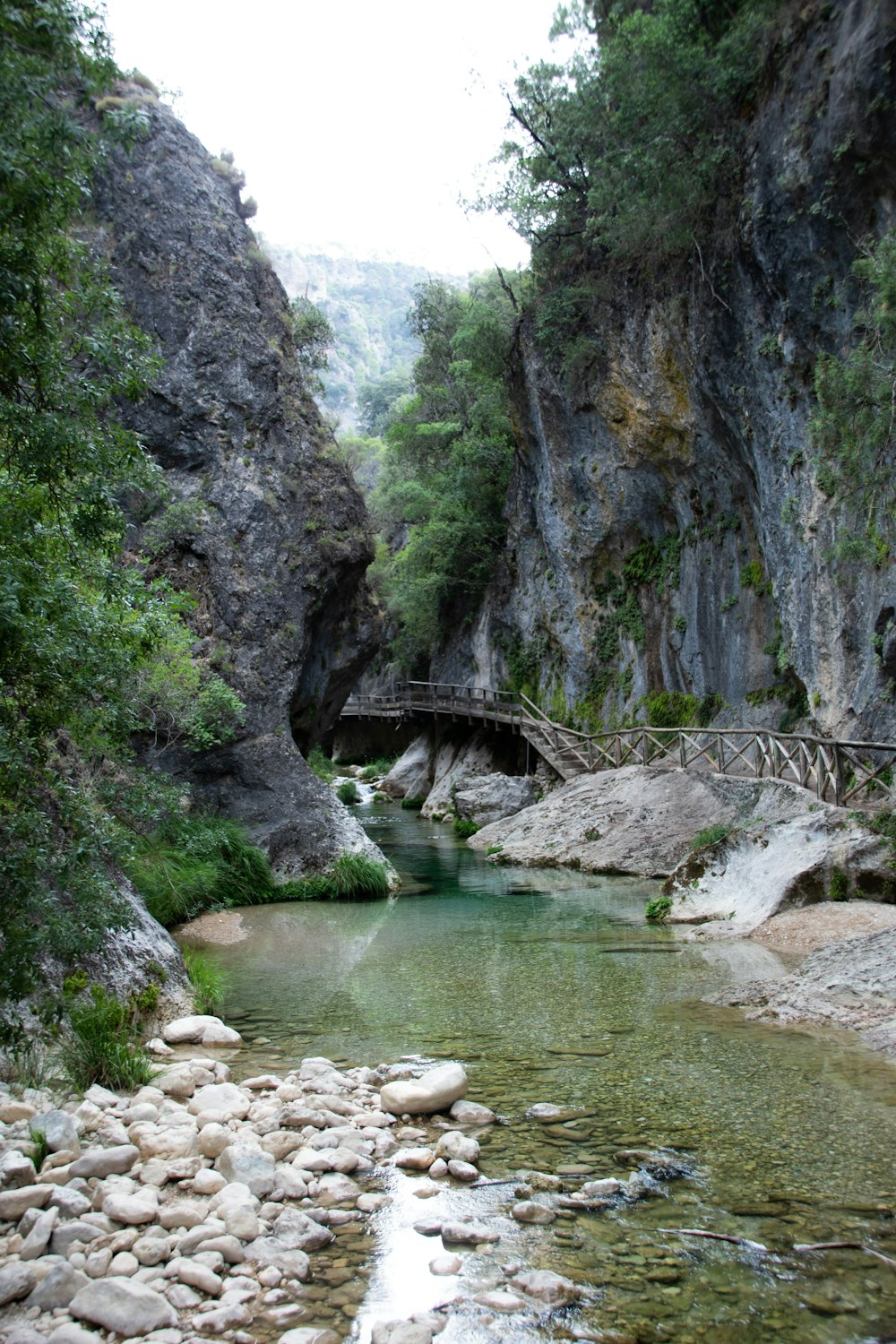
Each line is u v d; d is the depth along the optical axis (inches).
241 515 696.4
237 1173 188.9
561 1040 294.7
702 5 666.8
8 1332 137.5
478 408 1366.9
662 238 775.1
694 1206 178.7
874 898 457.4
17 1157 185.6
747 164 643.5
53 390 218.2
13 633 201.3
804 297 595.8
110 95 724.7
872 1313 143.6
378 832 1036.5
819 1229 169.0
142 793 399.2
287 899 613.9
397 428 1561.3
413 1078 261.3
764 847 524.1
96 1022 266.4
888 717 533.6
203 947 464.8
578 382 993.5
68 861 219.0
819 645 612.7
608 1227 171.5
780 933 439.5
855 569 565.3
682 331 800.9
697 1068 263.4
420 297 1578.5
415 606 1546.5
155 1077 257.0
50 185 196.9
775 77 603.2
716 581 883.4
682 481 924.0
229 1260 162.6
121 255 699.4
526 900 594.6
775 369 652.7
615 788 823.1
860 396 423.2
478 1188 189.2
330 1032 310.5
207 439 699.4
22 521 211.5
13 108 191.3
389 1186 192.1
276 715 680.4
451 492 1400.1
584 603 1096.2
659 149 692.7
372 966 414.6
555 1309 145.7
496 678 1344.7
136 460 236.8
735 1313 144.0
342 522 762.2
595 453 1017.5
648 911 522.6
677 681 958.4
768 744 746.2
